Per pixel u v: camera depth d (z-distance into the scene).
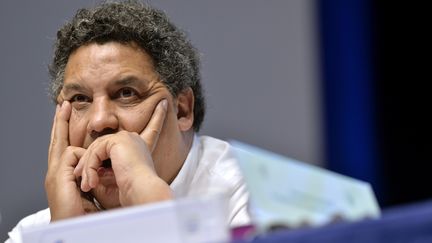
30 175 7.56
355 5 8.56
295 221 2.16
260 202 2.12
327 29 8.24
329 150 8.22
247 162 2.15
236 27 7.96
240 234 2.38
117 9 4.62
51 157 4.39
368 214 2.24
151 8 4.81
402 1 8.39
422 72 8.37
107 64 4.40
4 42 7.72
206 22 7.93
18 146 7.60
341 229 1.92
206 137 5.18
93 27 4.47
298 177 2.27
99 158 4.01
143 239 2.34
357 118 8.43
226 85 7.88
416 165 8.32
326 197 2.32
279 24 8.06
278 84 8.00
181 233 2.17
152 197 3.38
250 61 7.95
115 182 4.14
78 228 2.43
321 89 8.16
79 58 4.46
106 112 4.35
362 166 8.29
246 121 7.88
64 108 4.47
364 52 8.56
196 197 2.17
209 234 2.15
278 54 8.04
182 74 4.73
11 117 7.64
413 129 8.38
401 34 8.42
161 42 4.58
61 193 4.12
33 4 7.73
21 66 7.69
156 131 4.41
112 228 2.38
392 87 8.47
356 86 8.57
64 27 4.65
